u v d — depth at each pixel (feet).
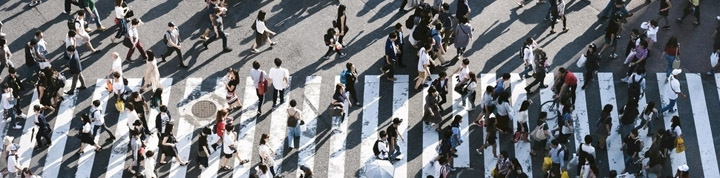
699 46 102.63
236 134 93.04
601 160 90.68
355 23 107.65
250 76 99.09
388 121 95.66
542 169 88.02
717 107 95.76
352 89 95.30
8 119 97.14
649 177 88.48
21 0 112.98
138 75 102.01
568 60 101.55
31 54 98.84
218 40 106.11
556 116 94.58
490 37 104.94
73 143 94.68
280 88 95.35
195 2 111.96
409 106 97.04
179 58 101.81
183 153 93.04
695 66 100.17
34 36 107.96
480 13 108.27
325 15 109.09
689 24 105.29
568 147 92.17
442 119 95.30
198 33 107.34
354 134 94.48
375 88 99.25
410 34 103.55
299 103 98.02
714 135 92.89
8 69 101.76
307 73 101.45
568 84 91.97
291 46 104.94
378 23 107.55
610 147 91.71
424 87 98.94
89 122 90.33
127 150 93.66
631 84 92.53
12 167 88.89
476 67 101.09
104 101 99.04
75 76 98.68
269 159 87.76
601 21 106.22
